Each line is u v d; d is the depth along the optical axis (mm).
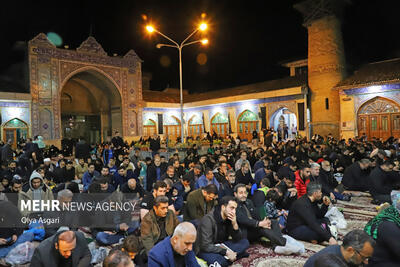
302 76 23984
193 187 7133
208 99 27906
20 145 16422
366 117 19547
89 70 25672
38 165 11469
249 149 13094
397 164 8391
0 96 20875
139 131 28125
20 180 6199
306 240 4898
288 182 6355
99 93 29672
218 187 6691
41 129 22891
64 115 29844
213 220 4176
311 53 22844
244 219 4703
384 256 2959
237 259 4414
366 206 6926
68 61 24219
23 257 4414
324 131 21828
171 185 6031
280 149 12992
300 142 16094
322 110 22016
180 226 2869
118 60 27078
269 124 23625
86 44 25234
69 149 19219
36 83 22641
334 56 21609
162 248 2953
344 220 5727
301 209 4781
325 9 21891
